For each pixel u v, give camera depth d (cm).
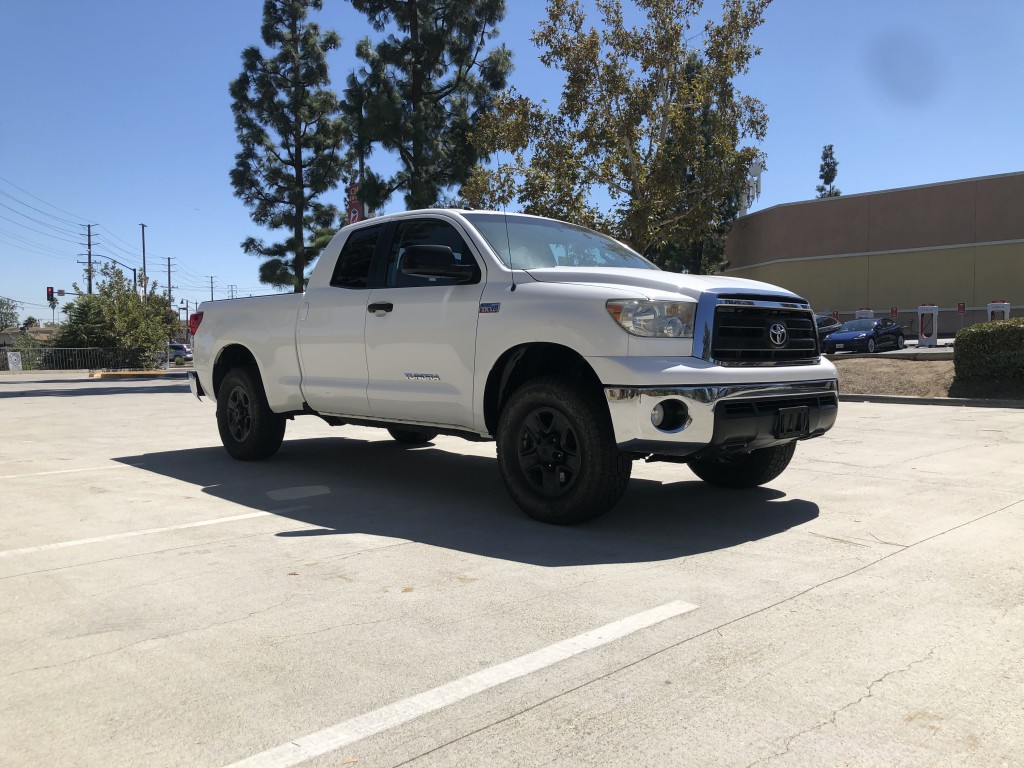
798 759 225
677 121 1905
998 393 1392
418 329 554
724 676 277
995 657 291
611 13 1973
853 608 340
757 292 489
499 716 252
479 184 1988
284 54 3400
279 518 521
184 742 238
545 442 490
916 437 892
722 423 441
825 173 7556
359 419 627
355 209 1384
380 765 225
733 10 1988
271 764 226
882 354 1912
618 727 244
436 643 308
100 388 2284
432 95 2997
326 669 286
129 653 303
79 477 678
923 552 424
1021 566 398
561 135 1992
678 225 2062
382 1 2862
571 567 404
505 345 498
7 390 2167
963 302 3650
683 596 358
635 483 635
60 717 254
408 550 439
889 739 235
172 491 613
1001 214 3541
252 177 3481
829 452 784
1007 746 231
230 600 360
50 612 347
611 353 448
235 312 742
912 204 3775
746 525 490
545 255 561
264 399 725
